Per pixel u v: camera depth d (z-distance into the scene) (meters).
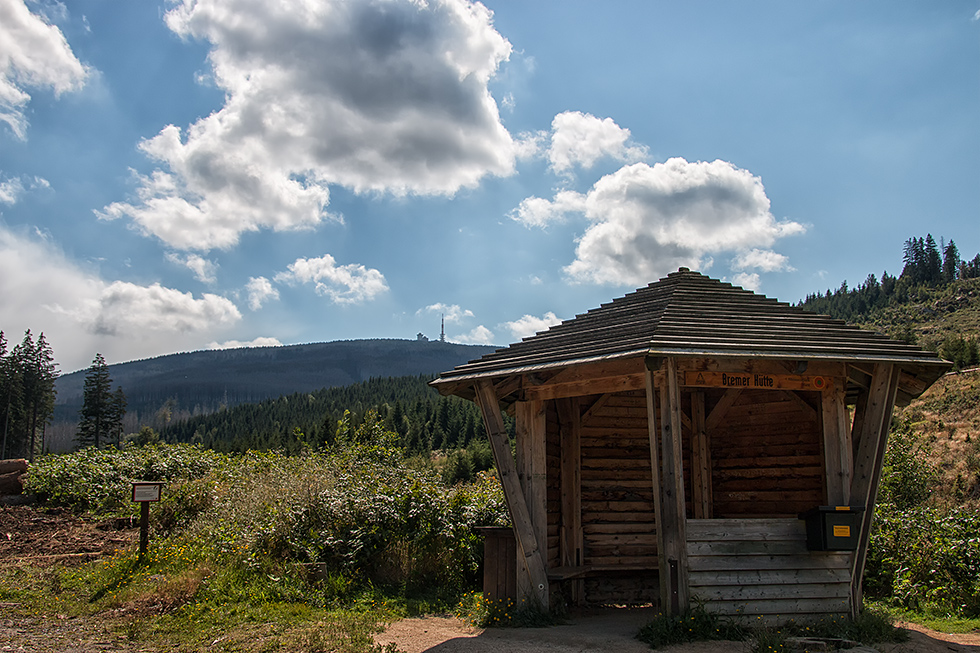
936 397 40.38
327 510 11.27
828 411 8.73
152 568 9.62
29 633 7.02
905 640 7.50
